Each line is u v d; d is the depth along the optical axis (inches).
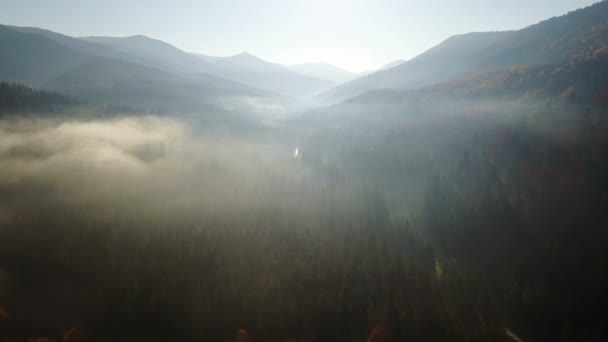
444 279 3454.7
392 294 2984.7
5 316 2768.2
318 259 3518.7
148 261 3380.9
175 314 2878.9
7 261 3417.8
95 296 2999.5
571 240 3511.3
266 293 2967.5
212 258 3526.1
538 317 3029.0
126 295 2984.7
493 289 3476.9
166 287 3043.8
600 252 3302.2
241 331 2529.5
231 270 3297.2
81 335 2655.0
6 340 2591.0
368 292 3056.1
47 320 2834.6
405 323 2714.1
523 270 3476.9
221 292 2979.8
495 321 3046.3
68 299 3038.9
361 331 2765.7
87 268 3336.6
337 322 2783.0
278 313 2837.1
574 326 2869.1
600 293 3021.7
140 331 2815.0
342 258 3535.9
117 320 2856.8
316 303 2901.1
